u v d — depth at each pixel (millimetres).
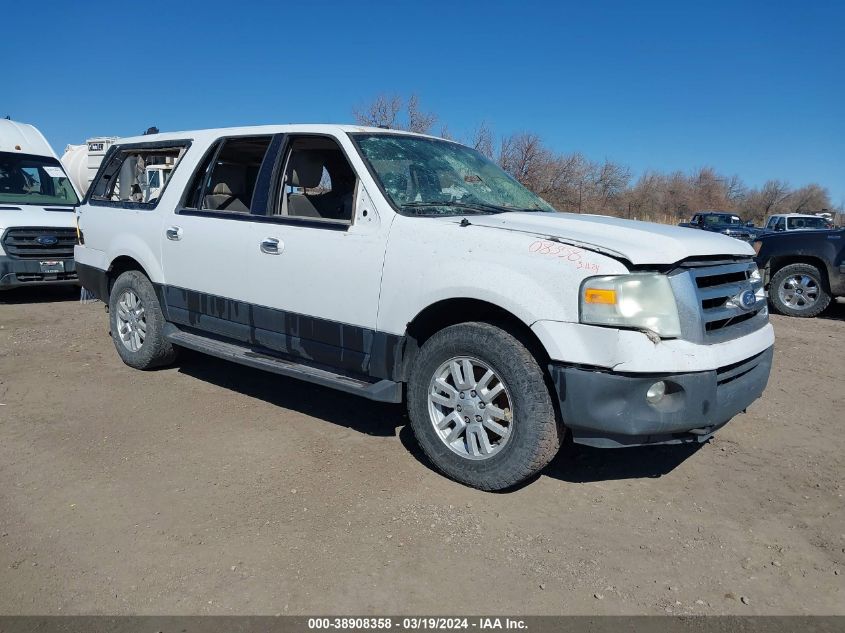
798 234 9633
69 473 3818
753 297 3750
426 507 3484
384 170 4195
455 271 3562
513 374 3412
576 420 3262
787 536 3293
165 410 4863
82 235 6281
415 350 3963
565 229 3672
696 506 3578
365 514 3404
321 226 4227
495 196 4641
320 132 4457
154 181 5676
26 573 2873
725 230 27375
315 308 4238
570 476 3918
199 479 3768
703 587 2867
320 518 3357
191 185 5215
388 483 3748
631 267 3256
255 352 4781
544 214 4199
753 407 5199
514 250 3447
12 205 9781
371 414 4875
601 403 3201
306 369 4363
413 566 2967
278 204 4613
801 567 3029
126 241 5648
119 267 5984
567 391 3252
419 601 2730
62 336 7113
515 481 3500
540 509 3506
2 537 3145
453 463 3701
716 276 3619
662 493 3727
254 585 2811
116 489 3637
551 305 3279
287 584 2820
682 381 3209
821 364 6590
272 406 5000
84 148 14547
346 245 4059
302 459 4055
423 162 4496
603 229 3668
